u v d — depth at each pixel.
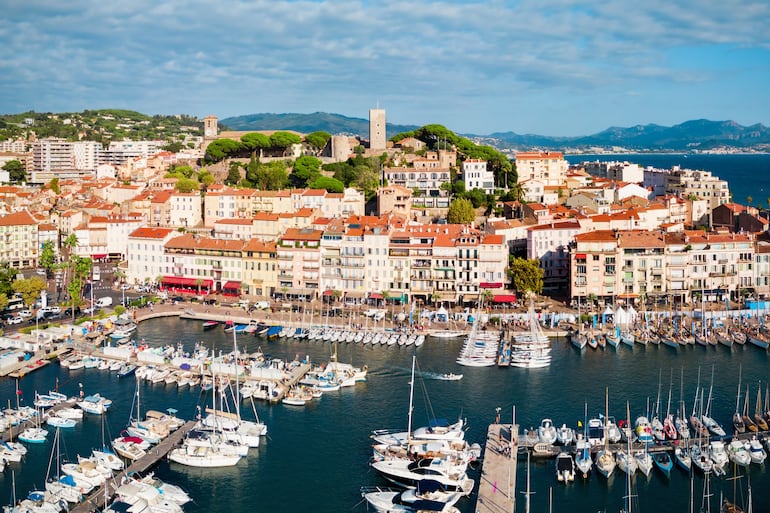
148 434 178.12
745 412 191.50
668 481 160.50
